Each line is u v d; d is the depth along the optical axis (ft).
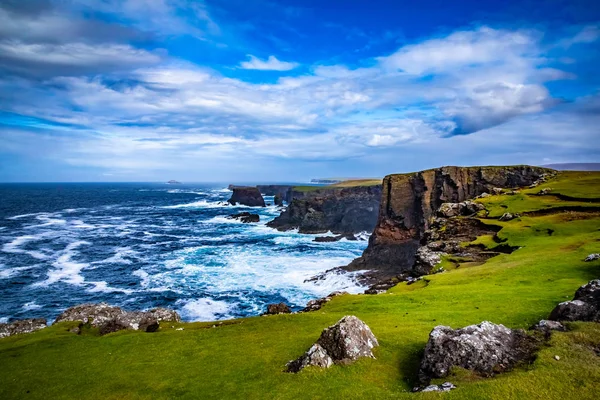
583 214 220.84
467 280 145.38
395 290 166.09
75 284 266.57
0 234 443.32
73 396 77.66
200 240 448.65
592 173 377.50
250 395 68.03
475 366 62.69
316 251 394.93
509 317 92.68
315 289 265.34
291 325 111.75
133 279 282.36
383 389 64.59
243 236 482.28
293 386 68.59
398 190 372.79
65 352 105.50
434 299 123.85
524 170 382.22
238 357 88.63
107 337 119.96
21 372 92.79
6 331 135.44
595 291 80.07
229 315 217.15
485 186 369.71
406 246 351.46
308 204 544.21
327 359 75.41
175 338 110.32
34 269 299.38
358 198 543.39
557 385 53.57
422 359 69.67
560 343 65.16
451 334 70.23
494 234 220.23
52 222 564.30
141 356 97.91
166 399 72.08
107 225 555.28
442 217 284.61
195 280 282.77
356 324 81.30
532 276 132.26
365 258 335.47
